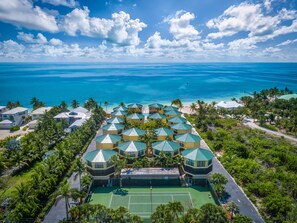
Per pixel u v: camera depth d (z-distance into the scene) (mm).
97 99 188000
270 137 89188
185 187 57031
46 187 49625
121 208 39094
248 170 58281
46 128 87188
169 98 195125
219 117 118188
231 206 45062
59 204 49562
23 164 65000
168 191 55344
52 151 68750
